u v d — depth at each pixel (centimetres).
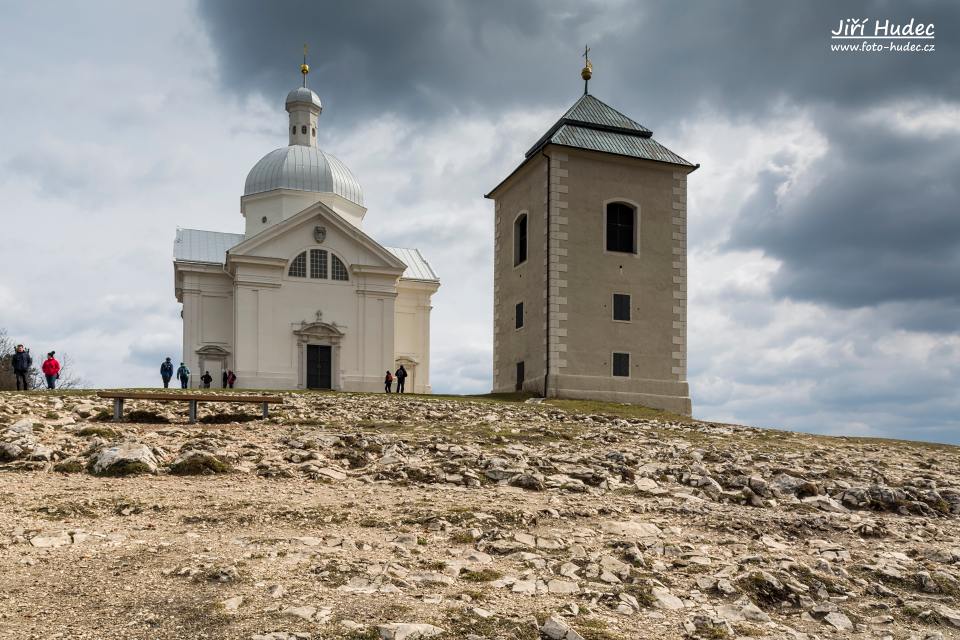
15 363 3253
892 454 2266
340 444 1803
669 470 1731
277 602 852
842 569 1104
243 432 1958
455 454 1753
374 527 1192
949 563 1176
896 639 894
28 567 938
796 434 2706
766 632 880
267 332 5050
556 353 3672
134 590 876
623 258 3847
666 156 3969
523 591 938
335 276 5247
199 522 1176
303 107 6291
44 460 1533
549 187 3769
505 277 4200
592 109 4075
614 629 845
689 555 1123
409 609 850
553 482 1572
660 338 3859
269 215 5906
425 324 5912
